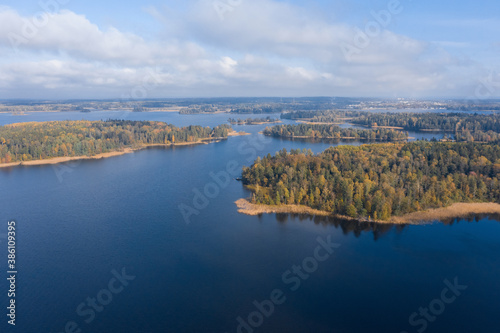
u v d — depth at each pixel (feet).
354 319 334.65
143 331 322.96
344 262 435.12
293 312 343.87
